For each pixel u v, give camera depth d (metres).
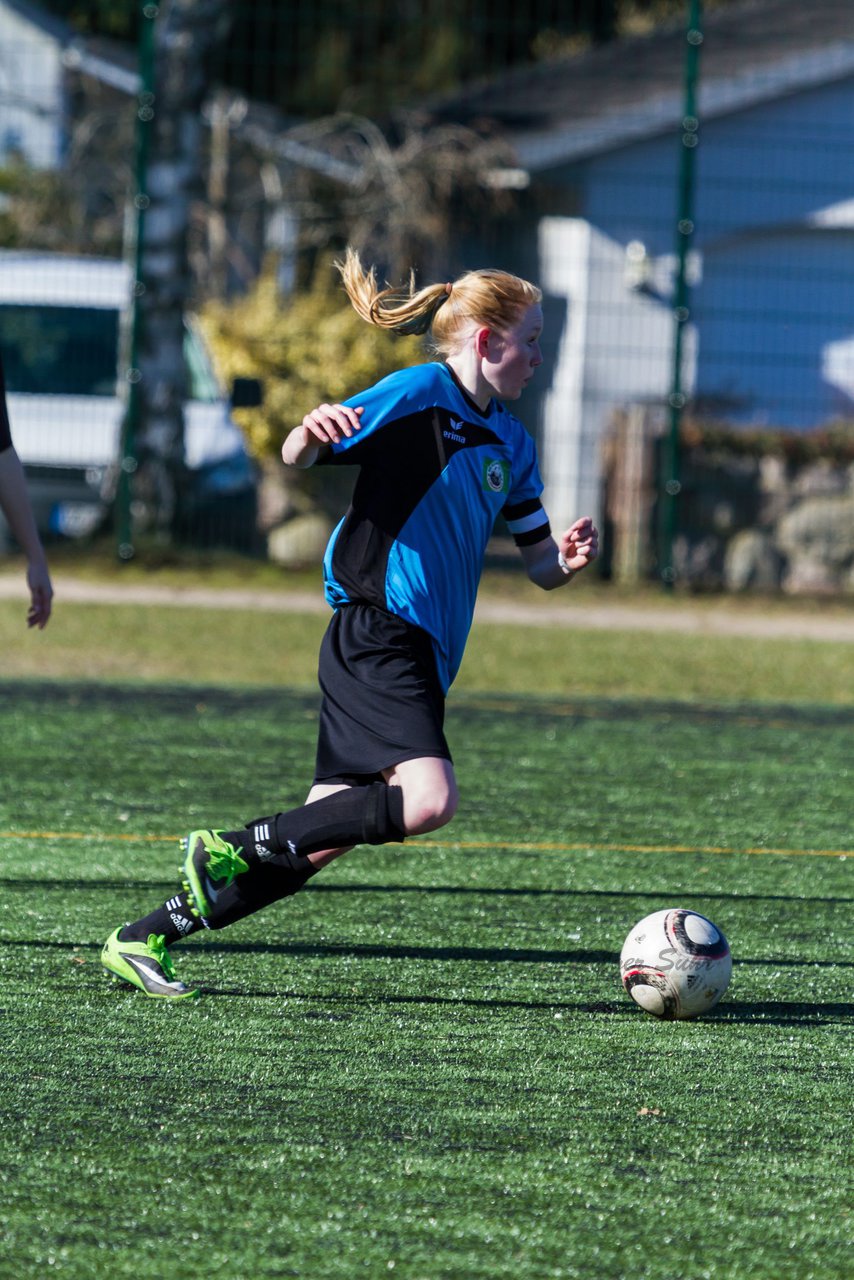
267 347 58.38
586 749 30.66
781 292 71.44
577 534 14.83
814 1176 10.95
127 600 48.94
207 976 15.61
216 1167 10.80
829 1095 12.66
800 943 17.70
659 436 56.78
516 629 46.66
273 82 95.62
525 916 18.53
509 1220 10.09
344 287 14.41
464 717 33.78
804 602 55.44
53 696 34.06
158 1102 12.04
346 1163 10.93
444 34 95.75
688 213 55.41
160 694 34.84
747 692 38.41
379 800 13.37
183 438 58.09
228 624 44.88
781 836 23.70
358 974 15.88
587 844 22.73
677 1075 13.06
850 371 70.31
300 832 13.72
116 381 59.22
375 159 74.56
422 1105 12.14
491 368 14.14
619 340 71.88
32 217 79.31
